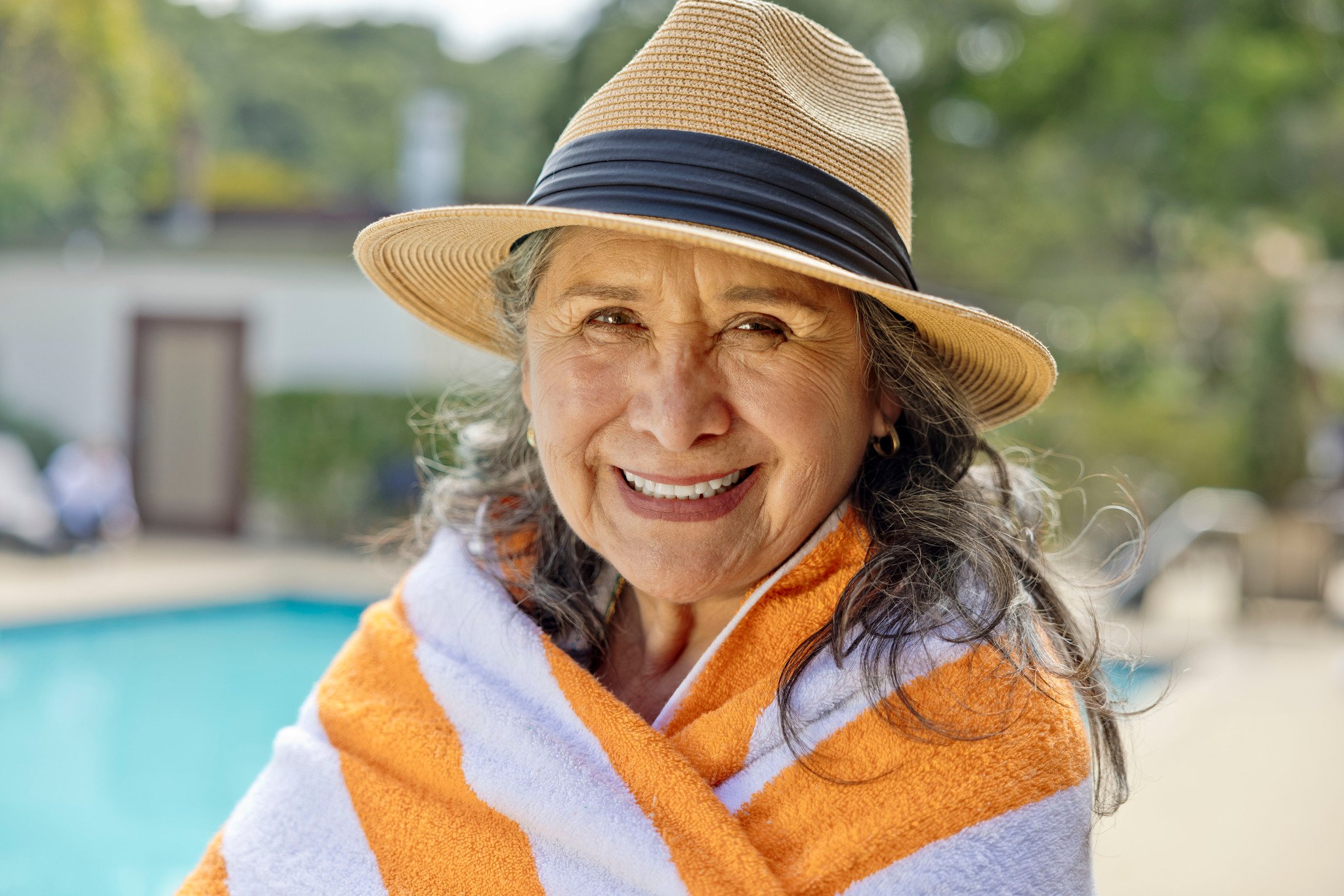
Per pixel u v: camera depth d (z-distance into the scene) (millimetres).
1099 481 5832
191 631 9648
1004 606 1327
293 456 12766
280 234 15227
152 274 13477
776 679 1342
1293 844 3961
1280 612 8945
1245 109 13188
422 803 1422
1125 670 1557
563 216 1246
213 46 32156
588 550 1645
